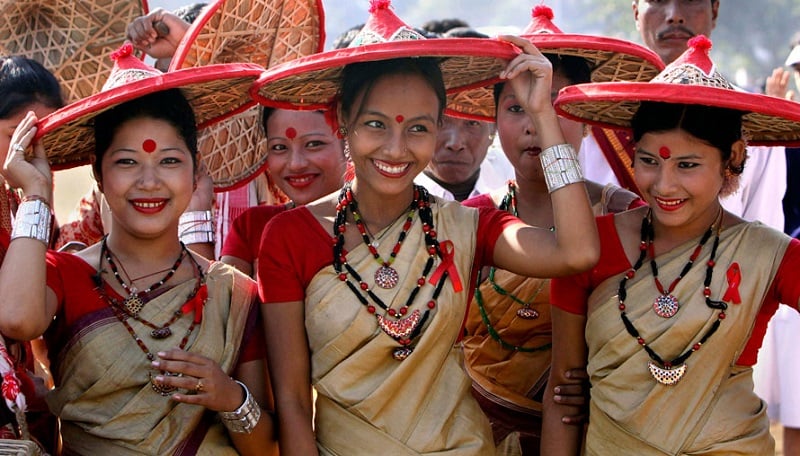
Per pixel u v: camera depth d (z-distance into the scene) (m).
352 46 3.59
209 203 4.59
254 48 4.50
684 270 3.57
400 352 3.52
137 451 3.46
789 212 5.74
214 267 3.75
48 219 3.47
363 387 3.54
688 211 3.55
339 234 3.64
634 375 3.56
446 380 3.63
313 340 3.59
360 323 3.52
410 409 3.54
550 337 4.18
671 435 3.52
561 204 3.54
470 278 3.67
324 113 4.38
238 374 3.70
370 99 3.58
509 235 3.67
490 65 3.87
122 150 3.55
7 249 3.65
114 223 3.70
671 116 3.50
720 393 3.55
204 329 3.60
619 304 3.60
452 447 3.55
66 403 3.52
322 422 3.61
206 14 4.08
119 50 3.69
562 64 4.20
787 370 5.80
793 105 3.30
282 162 4.41
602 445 3.63
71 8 4.72
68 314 3.54
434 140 3.66
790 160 5.71
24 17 4.66
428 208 3.68
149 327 3.54
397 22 3.61
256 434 3.56
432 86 3.65
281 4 4.44
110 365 3.48
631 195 4.24
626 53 3.98
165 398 3.50
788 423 5.82
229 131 4.66
